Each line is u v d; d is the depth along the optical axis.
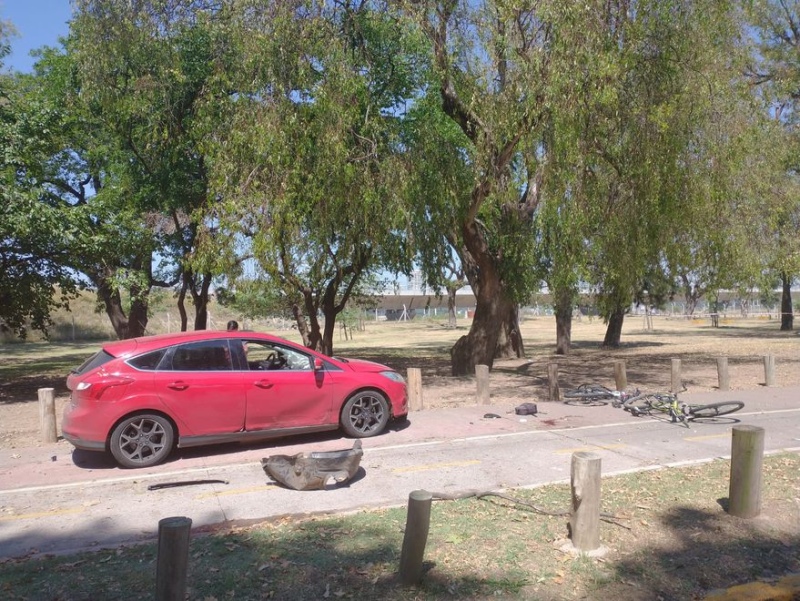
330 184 13.05
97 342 45.28
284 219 12.69
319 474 6.82
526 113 12.54
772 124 18.48
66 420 7.82
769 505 6.07
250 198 12.45
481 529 5.48
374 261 17.83
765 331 41.81
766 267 18.39
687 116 12.68
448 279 21.72
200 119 14.72
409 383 11.61
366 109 13.77
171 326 48.50
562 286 16.56
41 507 6.44
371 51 14.90
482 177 14.17
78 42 15.77
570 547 5.09
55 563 4.96
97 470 7.76
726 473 7.21
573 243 14.05
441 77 13.98
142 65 15.82
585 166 12.84
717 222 14.92
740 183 15.12
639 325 59.62
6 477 7.55
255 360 9.11
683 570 4.77
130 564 4.90
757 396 12.89
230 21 13.40
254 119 12.70
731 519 5.73
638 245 14.05
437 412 11.27
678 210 13.46
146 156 18.70
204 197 18.20
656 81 12.86
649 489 6.61
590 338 39.53
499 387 15.09
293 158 12.91
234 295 22.61
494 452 8.39
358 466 7.14
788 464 7.52
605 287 20.55
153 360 7.96
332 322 21.02
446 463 7.86
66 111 15.88
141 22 14.57
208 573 4.64
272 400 8.47
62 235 13.82
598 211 13.62
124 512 6.25
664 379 16.25
